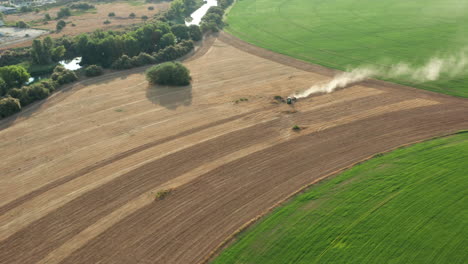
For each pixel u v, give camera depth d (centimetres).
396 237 3238
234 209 3703
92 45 8194
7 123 5653
